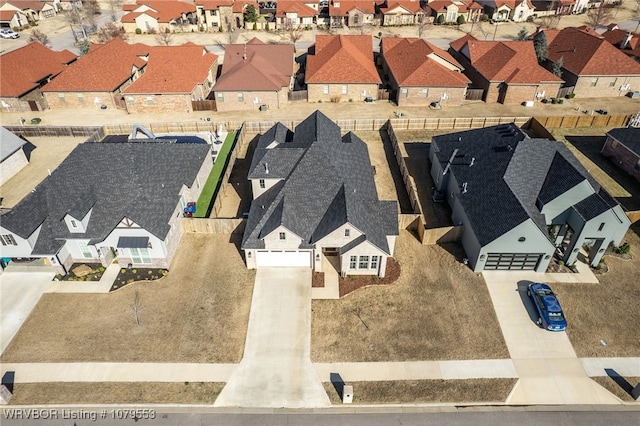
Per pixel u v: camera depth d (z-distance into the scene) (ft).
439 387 85.81
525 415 81.25
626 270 111.86
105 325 97.86
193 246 120.26
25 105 199.52
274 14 343.46
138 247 107.14
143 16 315.78
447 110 202.39
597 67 207.82
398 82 202.18
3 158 147.54
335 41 230.89
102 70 208.64
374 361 90.58
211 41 303.68
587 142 173.88
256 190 126.21
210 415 81.41
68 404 82.79
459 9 340.18
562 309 100.83
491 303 102.89
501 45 222.28
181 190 126.11
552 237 119.55
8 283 108.27
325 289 106.93
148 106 199.31
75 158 123.03
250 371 88.79
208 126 181.27
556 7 366.63
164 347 93.15
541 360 90.58
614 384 86.33
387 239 110.42
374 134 180.96
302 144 131.13
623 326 97.35
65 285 107.96
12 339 94.68
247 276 110.83
